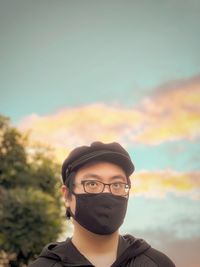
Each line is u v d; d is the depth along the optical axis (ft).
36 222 29.96
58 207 32.63
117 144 7.07
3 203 30.09
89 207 6.73
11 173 32.89
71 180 6.96
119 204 6.80
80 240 6.90
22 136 34.37
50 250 6.95
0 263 29.89
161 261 6.97
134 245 6.93
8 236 29.60
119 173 6.89
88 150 6.99
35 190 32.12
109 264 6.82
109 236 6.85
